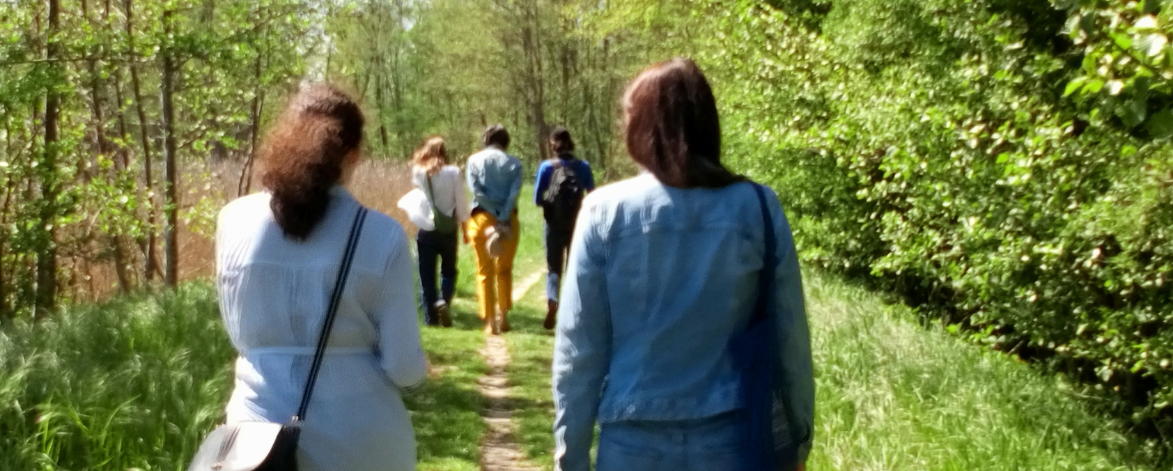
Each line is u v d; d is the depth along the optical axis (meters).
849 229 10.75
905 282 10.52
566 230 9.53
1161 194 5.38
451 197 9.48
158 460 4.44
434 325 9.76
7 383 4.54
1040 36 7.26
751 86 11.29
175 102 10.89
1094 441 5.81
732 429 2.32
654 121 2.39
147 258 10.89
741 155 12.77
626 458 2.34
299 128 2.51
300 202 2.44
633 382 2.33
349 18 12.66
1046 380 6.77
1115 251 6.05
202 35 8.81
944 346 7.19
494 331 9.46
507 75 41.88
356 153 2.60
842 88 9.44
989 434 5.30
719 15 12.34
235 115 10.94
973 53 7.77
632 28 21.20
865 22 9.67
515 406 6.92
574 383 2.38
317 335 2.44
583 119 44.81
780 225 2.40
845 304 8.74
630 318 2.35
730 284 2.32
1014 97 6.80
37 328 6.48
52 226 8.14
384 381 2.54
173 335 6.41
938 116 7.00
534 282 14.13
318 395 2.44
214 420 4.85
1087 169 6.02
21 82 7.39
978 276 6.81
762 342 2.35
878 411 5.68
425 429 6.09
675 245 2.33
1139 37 4.08
